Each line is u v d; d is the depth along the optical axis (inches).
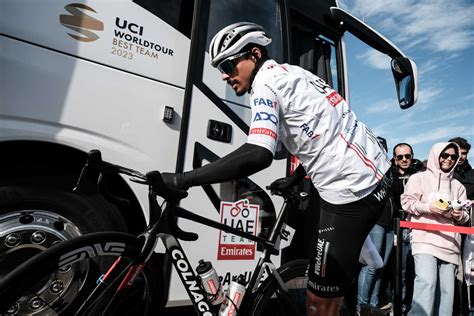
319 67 106.0
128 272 49.5
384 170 59.2
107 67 65.0
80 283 60.5
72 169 64.6
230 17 82.9
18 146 60.6
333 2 112.0
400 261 95.1
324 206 58.3
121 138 65.6
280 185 68.2
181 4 75.9
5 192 57.1
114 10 66.4
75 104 61.2
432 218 94.6
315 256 58.2
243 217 80.3
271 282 68.4
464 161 136.8
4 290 37.4
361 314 90.4
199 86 75.7
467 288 102.6
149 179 44.4
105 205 66.1
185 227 72.0
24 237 58.3
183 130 72.5
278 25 92.2
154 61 70.8
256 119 50.8
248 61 57.6
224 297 58.2
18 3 56.9
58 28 60.4
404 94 95.4
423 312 89.1
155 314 55.4
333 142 55.2
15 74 55.9
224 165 47.4
